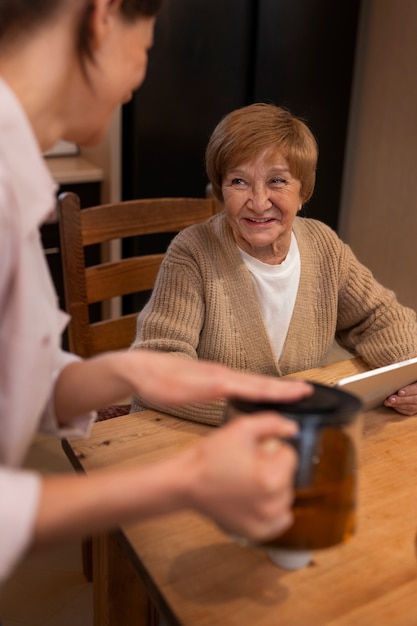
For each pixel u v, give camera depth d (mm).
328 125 3326
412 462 1246
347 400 780
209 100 3027
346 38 3189
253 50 3033
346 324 1753
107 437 1286
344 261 1695
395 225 3332
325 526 784
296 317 1630
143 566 984
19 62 728
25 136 719
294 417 738
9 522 583
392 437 1317
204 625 888
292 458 634
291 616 909
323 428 744
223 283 1550
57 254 2963
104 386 859
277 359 1650
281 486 611
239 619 899
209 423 1338
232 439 622
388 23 3156
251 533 630
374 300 1689
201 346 1572
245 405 770
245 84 3090
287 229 1536
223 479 604
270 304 1599
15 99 712
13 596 1967
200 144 3076
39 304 772
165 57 2859
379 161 3352
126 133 2965
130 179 3033
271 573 980
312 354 1682
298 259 1636
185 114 2994
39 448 2582
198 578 965
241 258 1561
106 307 3234
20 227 703
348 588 960
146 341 1484
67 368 895
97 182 3047
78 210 1765
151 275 1939
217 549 1020
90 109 799
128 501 611
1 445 787
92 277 1849
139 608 1339
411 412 1388
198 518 1079
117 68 769
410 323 1655
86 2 717
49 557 2125
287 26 3031
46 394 845
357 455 795
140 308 3174
